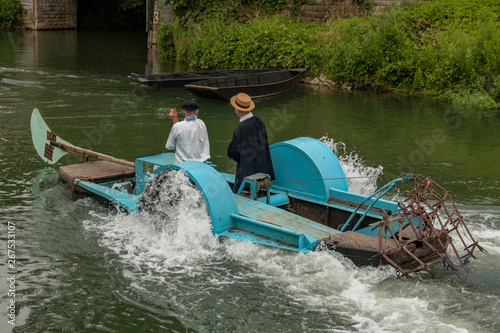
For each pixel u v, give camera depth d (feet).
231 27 77.51
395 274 17.37
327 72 66.85
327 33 70.54
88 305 16.29
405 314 15.60
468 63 58.13
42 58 78.28
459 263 18.40
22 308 16.12
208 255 19.07
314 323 15.26
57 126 40.68
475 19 65.41
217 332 14.93
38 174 29.07
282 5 84.64
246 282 17.39
